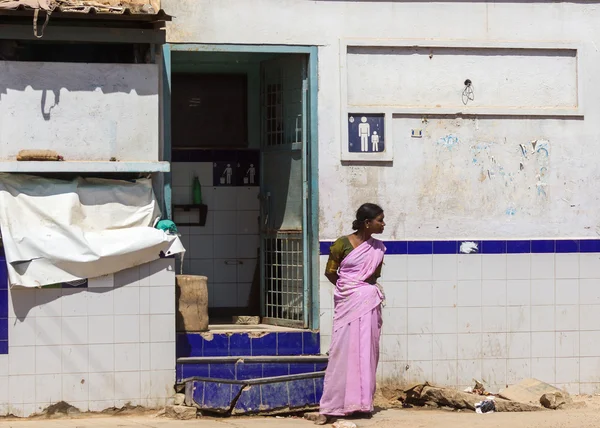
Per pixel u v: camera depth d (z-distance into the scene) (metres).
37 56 9.77
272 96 10.59
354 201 9.97
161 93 9.52
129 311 9.09
